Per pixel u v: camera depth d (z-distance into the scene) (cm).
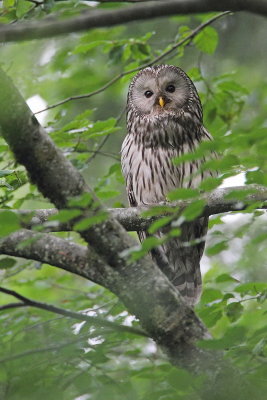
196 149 729
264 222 1242
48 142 791
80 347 923
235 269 1450
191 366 855
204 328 861
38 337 948
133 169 1453
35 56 1702
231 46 1988
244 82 1959
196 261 1426
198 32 1413
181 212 768
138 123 1464
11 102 766
